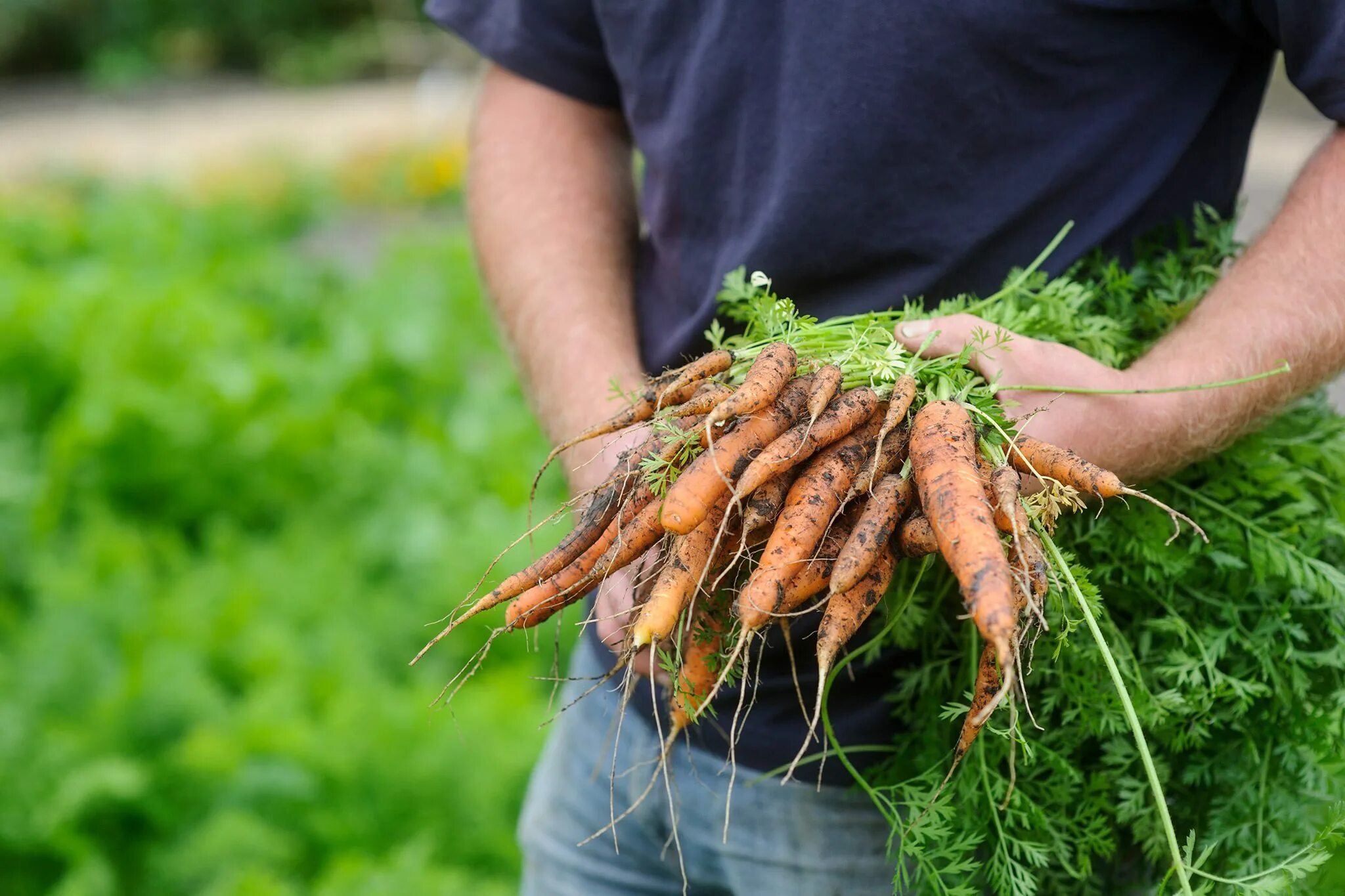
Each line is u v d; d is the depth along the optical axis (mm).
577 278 1981
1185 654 1596
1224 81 1661
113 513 4746
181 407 4848
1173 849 1307
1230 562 1606
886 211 1646
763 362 1405
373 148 11688
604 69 2076
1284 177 8625
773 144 1690
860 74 1590
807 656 1714
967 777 1606
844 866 1804
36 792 3221
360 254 9633
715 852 1902
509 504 4770
